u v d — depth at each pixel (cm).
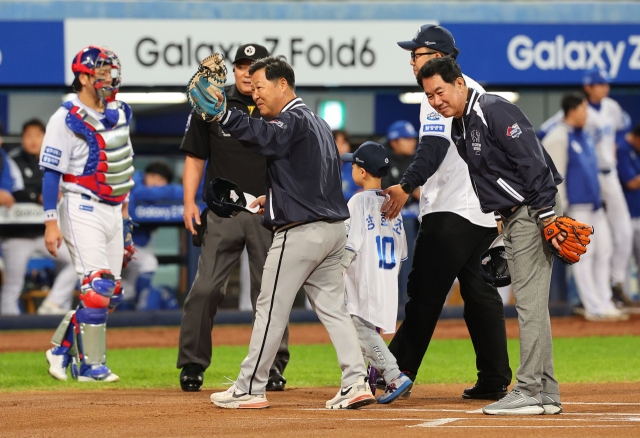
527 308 1802
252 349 1895
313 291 1919
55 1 4159
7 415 1839
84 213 2469
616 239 4541
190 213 2347
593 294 4350
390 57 4297
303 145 1850
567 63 4472
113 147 2486
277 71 1888
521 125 1753
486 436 1516
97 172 2467
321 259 1878
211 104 1725
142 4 4181
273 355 1900
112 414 1841
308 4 4259
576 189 4203
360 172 2086
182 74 4184
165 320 4325
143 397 2152
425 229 2120
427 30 2083
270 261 1883
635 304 4822
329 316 1909
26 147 4181
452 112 1802
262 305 1895
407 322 2152
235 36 4203
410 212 4372
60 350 2553
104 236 2508
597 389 2284
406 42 2092
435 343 3675
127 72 4156
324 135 1898
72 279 4197
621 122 4594
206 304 2291
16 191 4156
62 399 2116
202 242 2342
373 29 4284
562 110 4228
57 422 1747
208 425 1684
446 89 1784
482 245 2108
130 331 4175
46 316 4150
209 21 4191
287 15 4247
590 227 1739
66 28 4147
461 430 1584
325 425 1666
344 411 1866
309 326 4369
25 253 4169
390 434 1548
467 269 2120
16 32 4122
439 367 2888
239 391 1912
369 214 2025
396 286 2041
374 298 2009
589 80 4375
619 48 4500
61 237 2497
